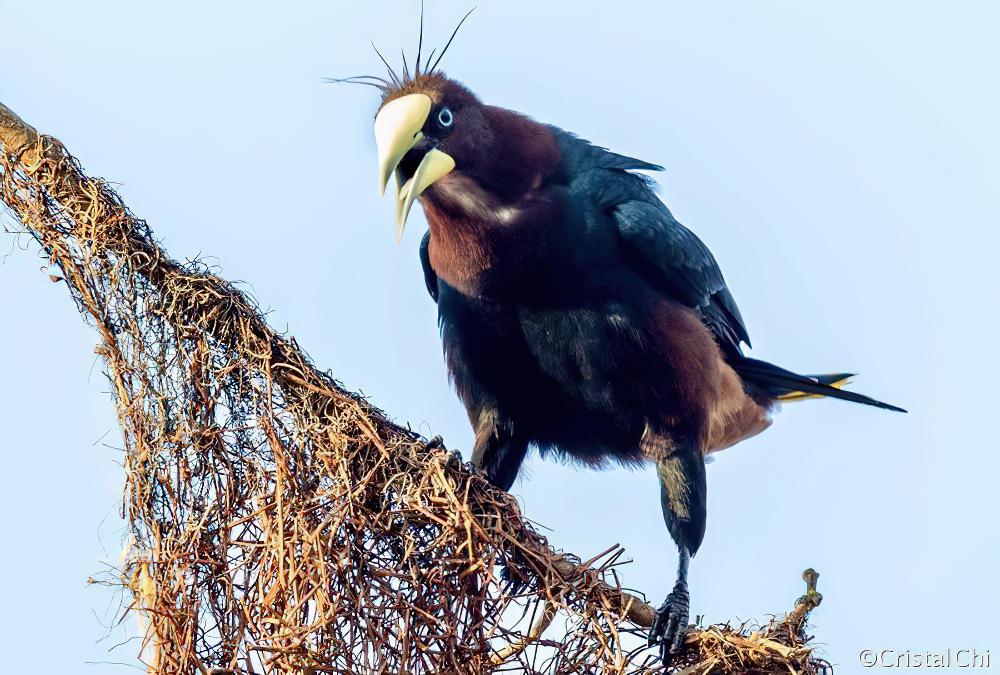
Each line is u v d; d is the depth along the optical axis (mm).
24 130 10570
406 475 10078
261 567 9742
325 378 10422
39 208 10531
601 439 14008
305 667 9320
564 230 12977
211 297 10281
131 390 10328
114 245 10406
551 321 13211
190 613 9797
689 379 13438
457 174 12602
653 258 13602
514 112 13305
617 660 9656
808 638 10469
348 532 9742
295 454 9992
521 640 9695
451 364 13938
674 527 13406
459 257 13000
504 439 14016
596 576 10031
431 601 9695
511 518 10148
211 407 10164
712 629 10484
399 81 13492
